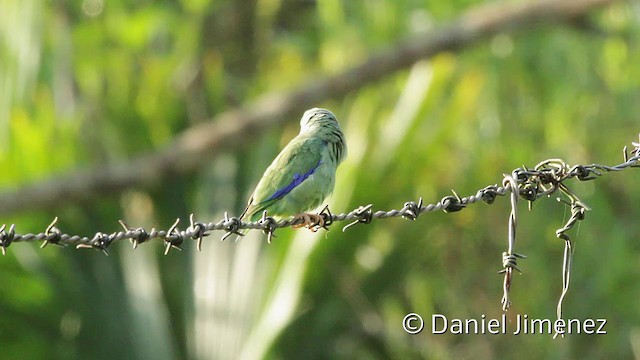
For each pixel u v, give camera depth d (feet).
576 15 59.72
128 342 53.26
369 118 54.85
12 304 53.26
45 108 56.03
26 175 54.75
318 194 33.30
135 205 56.29
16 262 52.70
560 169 28.22
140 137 59.00
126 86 59.47
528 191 28.09
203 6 61.72
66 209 54.44
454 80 60.54
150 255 54.60
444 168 58.80
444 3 62.44
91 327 53.42
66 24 58.70
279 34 66.33
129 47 60.18
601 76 63.72
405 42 58.18
